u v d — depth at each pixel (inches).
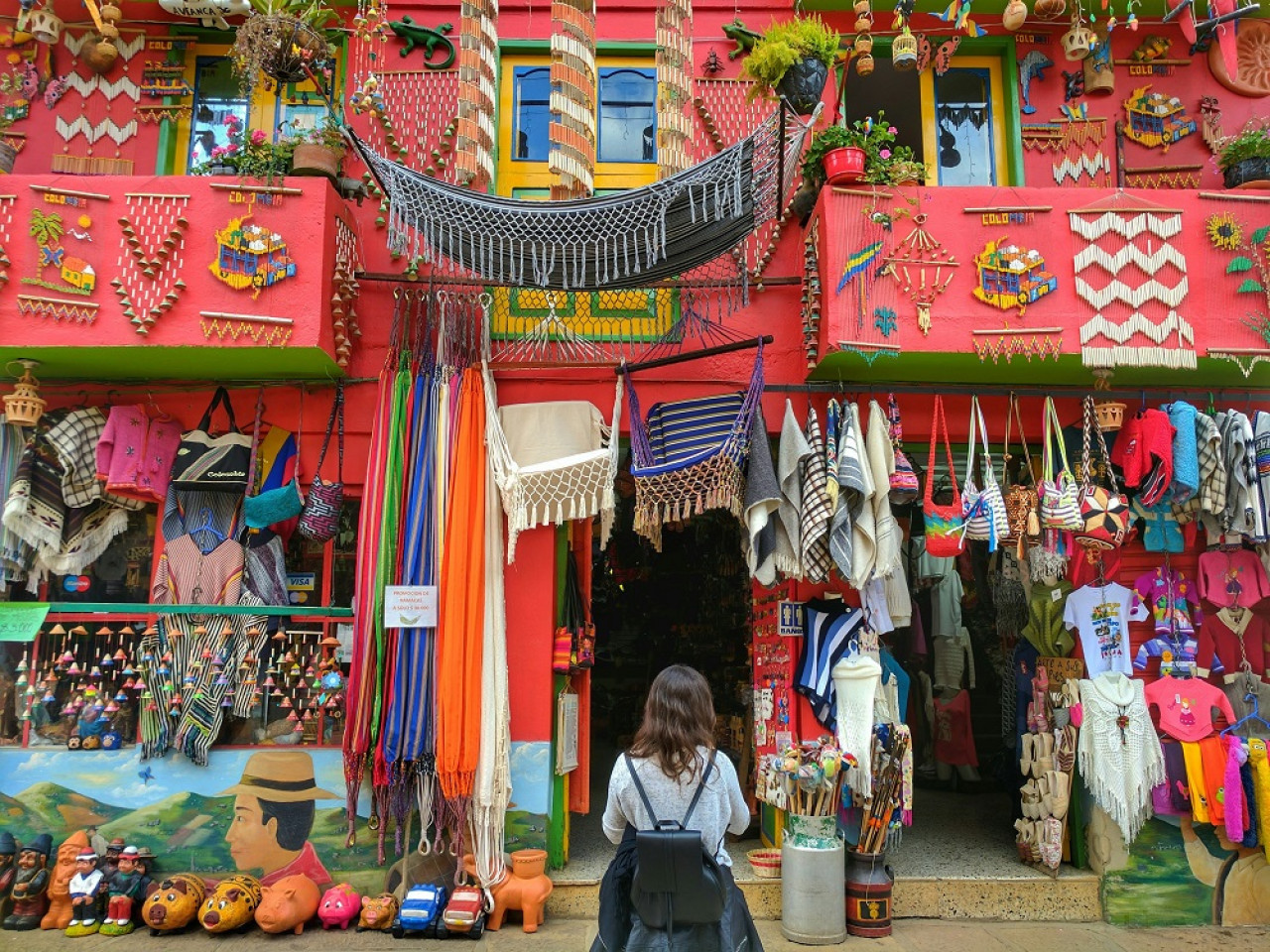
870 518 195.0
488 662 196.4
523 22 235.9
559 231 183.5
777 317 223.1
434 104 231.0
